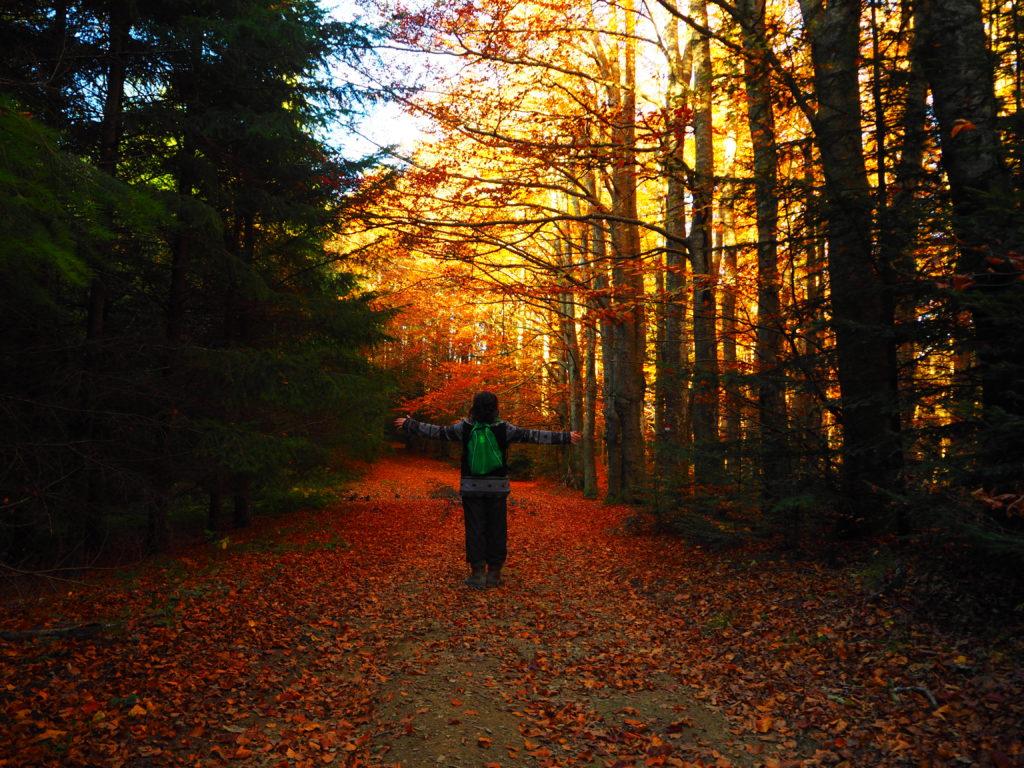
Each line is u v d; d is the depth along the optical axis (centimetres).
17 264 395
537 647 485
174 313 962
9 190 310
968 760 281
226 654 442
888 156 591
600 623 552
